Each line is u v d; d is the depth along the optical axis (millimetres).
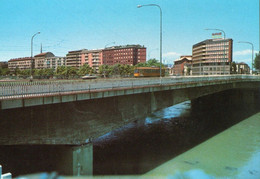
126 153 23094
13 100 12055
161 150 24109
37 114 14320
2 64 198375
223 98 55844
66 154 16781
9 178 5535
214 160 21078
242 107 54156
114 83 19188
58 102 14430
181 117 43031
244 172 18375
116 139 28531
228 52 120312
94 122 18188
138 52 148875
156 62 130750
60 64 165750
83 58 155500
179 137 29344
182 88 30828
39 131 14469
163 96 26797
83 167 17219
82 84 16453
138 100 22953
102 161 20812
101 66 105625
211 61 125812
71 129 16375
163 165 19734
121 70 104000
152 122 38594
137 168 18906
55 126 15344
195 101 55438
